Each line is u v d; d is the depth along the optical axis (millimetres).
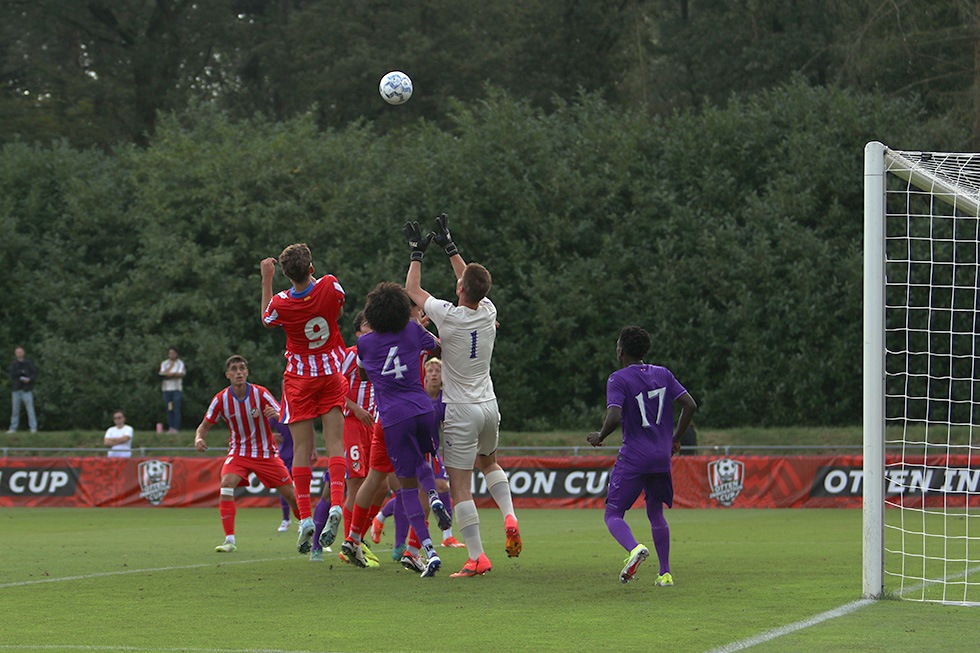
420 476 27891
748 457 66250
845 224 101438
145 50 154250
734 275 98625
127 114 157625
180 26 160500
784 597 24062
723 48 140125
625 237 104500
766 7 135375
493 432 28625
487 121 109875
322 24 153875
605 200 104750
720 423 97562
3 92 160750
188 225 107438
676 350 99688
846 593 24766
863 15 118875
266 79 171250
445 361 28016
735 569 30562
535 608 22453
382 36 153750
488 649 17656
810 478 65625
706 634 18984
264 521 58406
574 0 149875
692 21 146500
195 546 40938
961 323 96250
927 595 24562
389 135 123188
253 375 100875
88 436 87062
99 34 160125
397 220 105562
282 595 24844
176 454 82312
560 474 68688
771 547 38812
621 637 18734
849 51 116500
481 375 28203
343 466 30859
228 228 106812
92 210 111438
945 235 97375
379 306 27516
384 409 27609
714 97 140750
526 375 101438
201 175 106312
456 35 151250
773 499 65688
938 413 96312
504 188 104250
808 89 108188
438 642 18375
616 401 26125
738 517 58250
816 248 97188
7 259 108375
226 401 38500
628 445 26422
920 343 96875
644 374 26547
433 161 107312
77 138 149750
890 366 97188
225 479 38500
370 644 18219
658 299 100312
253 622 20766
